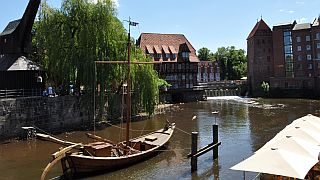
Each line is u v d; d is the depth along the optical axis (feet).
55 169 71.92
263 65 315.99
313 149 49.21
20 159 81.10
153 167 72.08
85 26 120.47
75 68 119.44
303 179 44.47
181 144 94.12
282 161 43.39
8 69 118.42
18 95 119.96
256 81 315.37
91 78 119.55
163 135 92.53
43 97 113.19
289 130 59.62
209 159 77.87
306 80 282.56
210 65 466.29
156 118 154.71
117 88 137.69
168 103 242.17
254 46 317.01
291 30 300.61
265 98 280.31
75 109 123.44
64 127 119.65
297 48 297.94
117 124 134.31
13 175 68.18
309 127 62.03
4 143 99.50
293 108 189.57
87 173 65.26
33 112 109.60
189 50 277.44
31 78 123.54
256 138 102.63
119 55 127.85
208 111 184.55
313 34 289.33
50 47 120.47
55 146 95.40
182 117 158.92
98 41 122.42
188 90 261.03
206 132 115.34
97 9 123.24
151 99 140.77
